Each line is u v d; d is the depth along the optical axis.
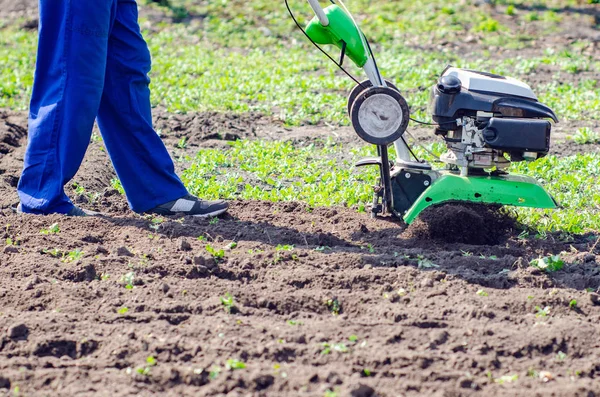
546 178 11.35
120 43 8.58
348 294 6.92
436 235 8.40
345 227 8.89
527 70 19.59
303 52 22.45
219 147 13.43
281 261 7.66
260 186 11.00
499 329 6.27
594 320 6.53
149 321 6.42
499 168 8.30
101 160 12.12
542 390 5.48
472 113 8.02
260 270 7.45
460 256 7.89
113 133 8.84
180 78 19.28
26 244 8.09
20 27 26.22
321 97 16.77
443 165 11.62
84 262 7.47
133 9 8.63
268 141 13.83
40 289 6.91
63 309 6.60
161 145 9.03
